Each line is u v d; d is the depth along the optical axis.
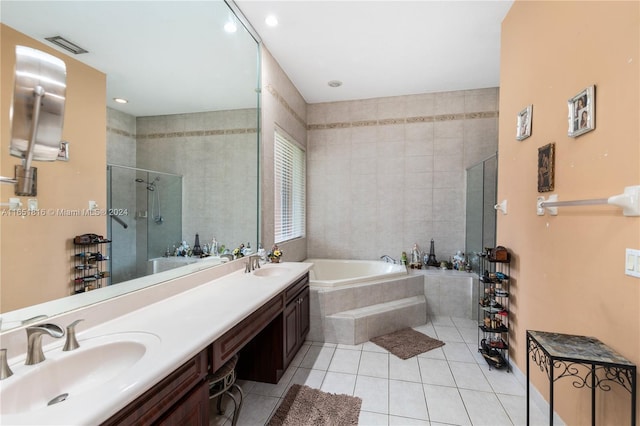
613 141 1.28
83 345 1.09
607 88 1.31
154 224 1.69
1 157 0.98
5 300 1.00
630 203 1.15
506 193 2.35
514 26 2.21
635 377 1.15
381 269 3.94
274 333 2.14
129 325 1.30
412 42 2.76
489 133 3.82
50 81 0.90
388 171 4.10
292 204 3.86
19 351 1.01
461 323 3.36
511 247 2.27
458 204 3.91
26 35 1.05
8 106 0.98
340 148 4.23
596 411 1.38
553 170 1.72
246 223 2.61
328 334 2.86
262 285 2.01
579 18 1.51
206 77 2.10
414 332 3.10
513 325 2.26
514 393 2.03
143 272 1.59
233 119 2.40
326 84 3.69
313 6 2.25
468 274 3.60
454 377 2.23
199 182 2.04
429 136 3.97
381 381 2.18
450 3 2.23
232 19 2.28
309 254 4.30
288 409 1.85
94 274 1.32
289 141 3.69
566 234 1.61
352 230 4.21
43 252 1.12
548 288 1.78
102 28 1.37
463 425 1.73
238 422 1.75
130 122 1.54
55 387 0.98
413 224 4.04
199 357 1.18
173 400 1.03
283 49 2.88
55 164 1.16
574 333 1.55
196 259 2.02
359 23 2.47
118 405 0.77
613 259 1.29
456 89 3.86
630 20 1.19
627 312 1.21
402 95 4.04
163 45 1.72
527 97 2.03
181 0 1.82
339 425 1.71
